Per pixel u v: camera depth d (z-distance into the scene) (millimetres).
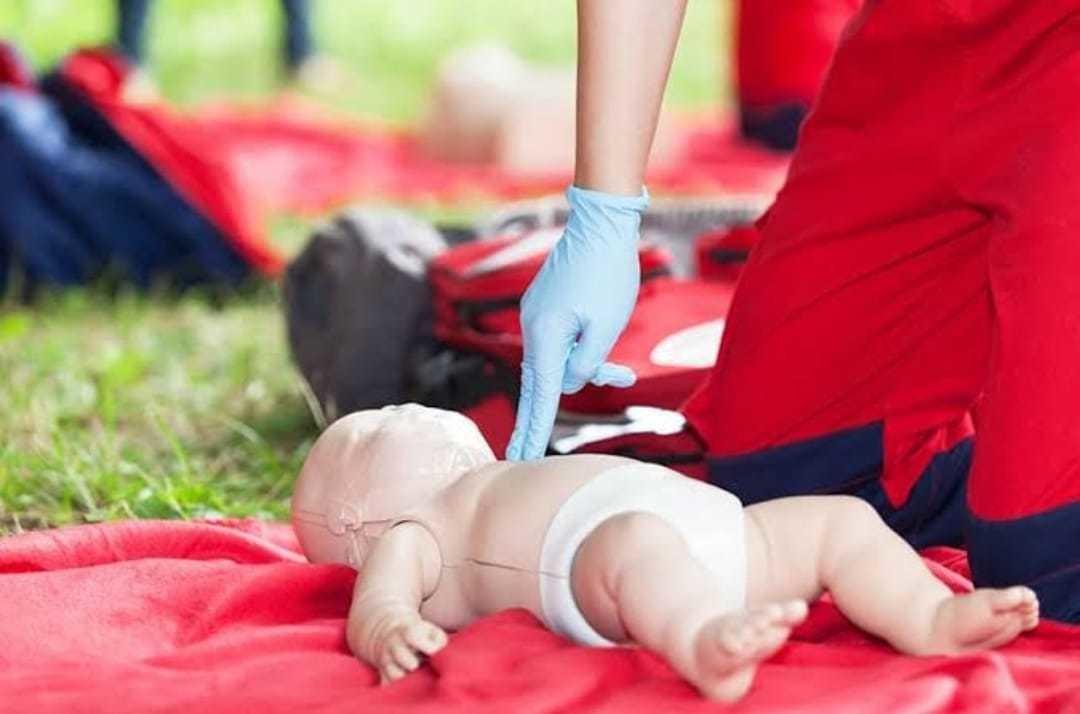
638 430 5336
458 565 4145
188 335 8195
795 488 4969
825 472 4941
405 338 6418
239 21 16703
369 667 3922
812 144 4848
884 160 4660
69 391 7258
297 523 4523
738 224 7332
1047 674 3789
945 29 4512
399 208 10773
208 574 4355
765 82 12141
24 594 4230
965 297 4734
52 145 8852
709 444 5148
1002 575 4180
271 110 13070
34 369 7516
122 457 6312
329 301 6668
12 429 6695
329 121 13023
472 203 10938
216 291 8984
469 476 4227
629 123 4445
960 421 4871
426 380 6230
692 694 3609
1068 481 4094
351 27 17141
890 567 3902
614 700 3584
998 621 3785
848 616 3969
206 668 3951
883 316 4801
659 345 5836
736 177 11391
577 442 5301
